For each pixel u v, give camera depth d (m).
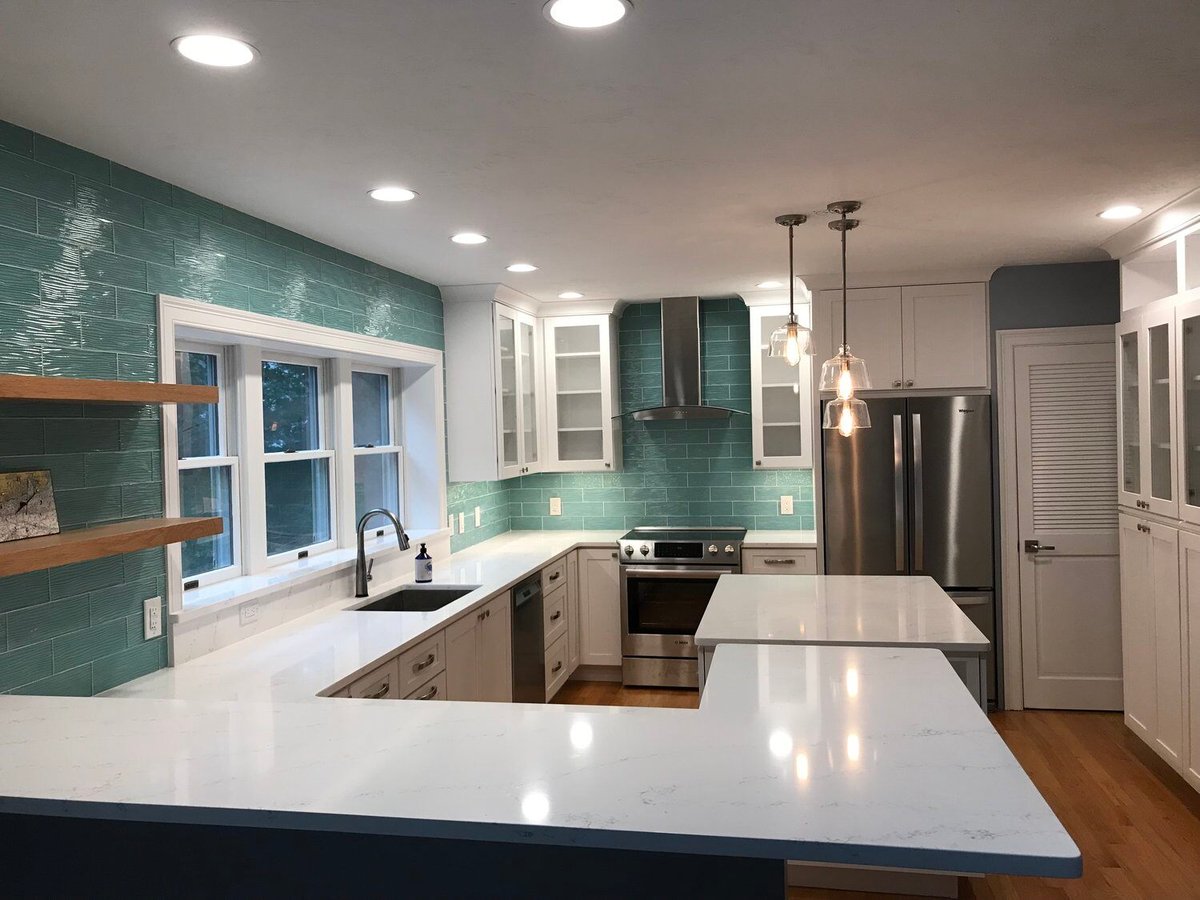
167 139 2.48
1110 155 2.82
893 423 5.08
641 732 1.89
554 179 2.96
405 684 3.25
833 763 1.69
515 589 4.52
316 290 3.82
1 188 2.30
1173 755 3.90
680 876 1.73
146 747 1.86
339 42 1.89
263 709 2.11
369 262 4.32
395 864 1.83
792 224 3.59
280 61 1.98
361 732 1.93
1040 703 5.06
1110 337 4.91
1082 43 1.99
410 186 3.00
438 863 1.81
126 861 1.93
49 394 2.12
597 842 1.43
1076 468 4.99
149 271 2.82
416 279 4.84
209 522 2.75
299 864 1.86
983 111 2.41
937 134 2.59
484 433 5.14
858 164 2.87
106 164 2.65
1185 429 3.71
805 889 3.27
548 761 1.73
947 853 1.34
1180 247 3.80
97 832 1.93
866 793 1.55
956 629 3.01
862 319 5.11
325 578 3.88
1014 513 5.05
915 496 5.07
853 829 1.41
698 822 1.44
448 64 2.02
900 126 2.52
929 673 2.35
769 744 1.80
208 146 2.55
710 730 1.90
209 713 2.08
